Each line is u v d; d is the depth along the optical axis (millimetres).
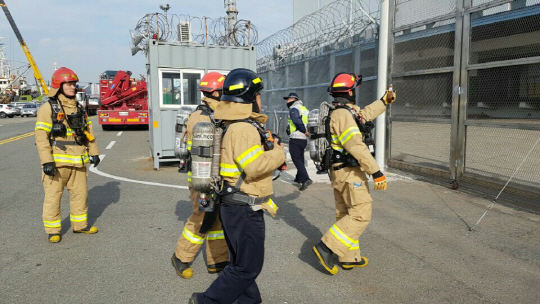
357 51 9938
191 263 4078
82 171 5105
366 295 3529
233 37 11125
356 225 3742
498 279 3777
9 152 13773
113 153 13281
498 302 3367
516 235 4898
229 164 2832
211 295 2844
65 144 4820
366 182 3822
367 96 9555
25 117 44562
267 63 15789
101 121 23453
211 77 3957
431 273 3928
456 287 3637
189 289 3695
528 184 5938
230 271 2857
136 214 6051
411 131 8125
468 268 4023
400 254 4398
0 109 43188
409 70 8078
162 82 9906
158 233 5199
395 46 8430
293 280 3844
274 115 15250
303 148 7441
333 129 3768
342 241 3729
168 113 9969
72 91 4820
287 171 9445
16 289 3686
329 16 12195
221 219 2951
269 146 2867
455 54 6973
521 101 5910
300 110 7426
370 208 3791
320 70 11891
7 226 5543
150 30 9953
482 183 6668
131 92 23734
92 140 5242
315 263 4234
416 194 6863
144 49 11008
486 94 6496
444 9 7203
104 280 3875
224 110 2861
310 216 5879
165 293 3617
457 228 5188
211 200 2938
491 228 5156
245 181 2842
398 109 8430
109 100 23469
